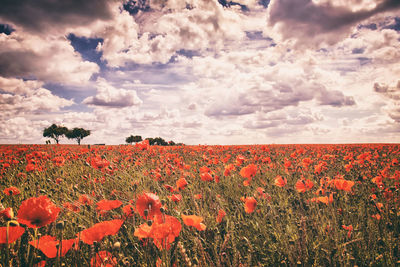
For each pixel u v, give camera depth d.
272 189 4.32
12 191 3.40
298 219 2.84
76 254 1.72
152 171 4.75
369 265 2.00
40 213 1.52
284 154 9.86
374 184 4.34
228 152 10.39
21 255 1.85
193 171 6.01
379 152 10.91
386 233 2.27
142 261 1.86
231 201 3.77
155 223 1.57
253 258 2.09
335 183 3.17
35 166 5.90
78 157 7.98
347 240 2.37
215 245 2.07
